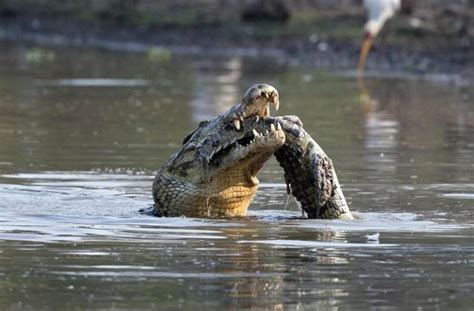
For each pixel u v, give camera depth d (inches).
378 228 1473.9
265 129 1493.6
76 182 1889.8
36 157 2165.4
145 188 1846.7
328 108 3068.4
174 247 1336.1
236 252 1310.3
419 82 3796.8
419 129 2642.7
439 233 1437.0
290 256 1289.4
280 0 5324.8
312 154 1560.0
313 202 1578.5
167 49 5157.5
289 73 4109.3
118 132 2556.6
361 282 1166.3
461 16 4785.9
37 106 3088.1
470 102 3218.5
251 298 1100.5
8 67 4325.8
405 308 1071.6
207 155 1556.3
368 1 4357.8
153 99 3277.6
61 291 1126.4
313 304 1081.4
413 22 4694.9
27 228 1457.9
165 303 1082.1
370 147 2343.8
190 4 5880.9
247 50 5000.0
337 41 4891.7
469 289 1140.5
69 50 5113.2
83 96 3358.8
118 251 1312.7
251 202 1708.9
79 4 6343.5
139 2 6033.5
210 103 3176.7
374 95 3393.2
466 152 2276.1
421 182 1900.8
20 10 6333.7
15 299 1096.2
